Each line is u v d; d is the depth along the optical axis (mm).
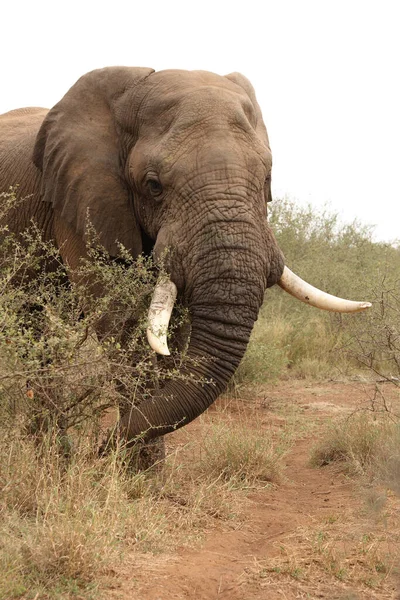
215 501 7625
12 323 6707
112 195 8383
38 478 6816
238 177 7605
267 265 7652
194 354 7449
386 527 6711
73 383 7434
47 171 8750
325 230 22531
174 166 7719
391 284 11336
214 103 7918
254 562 6203
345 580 5867
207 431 9711
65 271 8883
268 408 12781
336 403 13070
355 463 8609
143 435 7594
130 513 6660
